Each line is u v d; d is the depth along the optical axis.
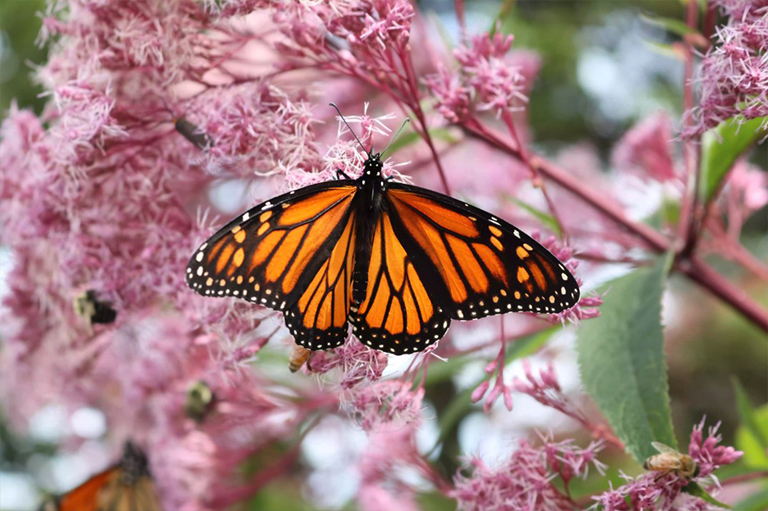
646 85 1.23
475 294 0.58
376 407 0.58
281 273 0.58
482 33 0.62
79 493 0.71
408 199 0.58
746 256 0.68
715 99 0.58
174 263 0.62
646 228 0.65
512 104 0.63
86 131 0.61
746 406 0.65
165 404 0.68
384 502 0.68
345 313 0.58
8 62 0.92
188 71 0.61
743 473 0.62
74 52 0.62
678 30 0.63
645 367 0.58
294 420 0.68
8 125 0.64
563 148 1.21
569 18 1.21
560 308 0.57
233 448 0.69
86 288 0.63
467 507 0.60
